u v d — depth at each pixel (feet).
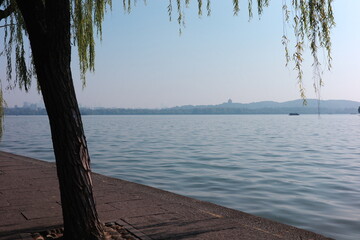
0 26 26.78
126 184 28.58
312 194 33.78
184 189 36.47
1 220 18.19
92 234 14.46
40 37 13.79
